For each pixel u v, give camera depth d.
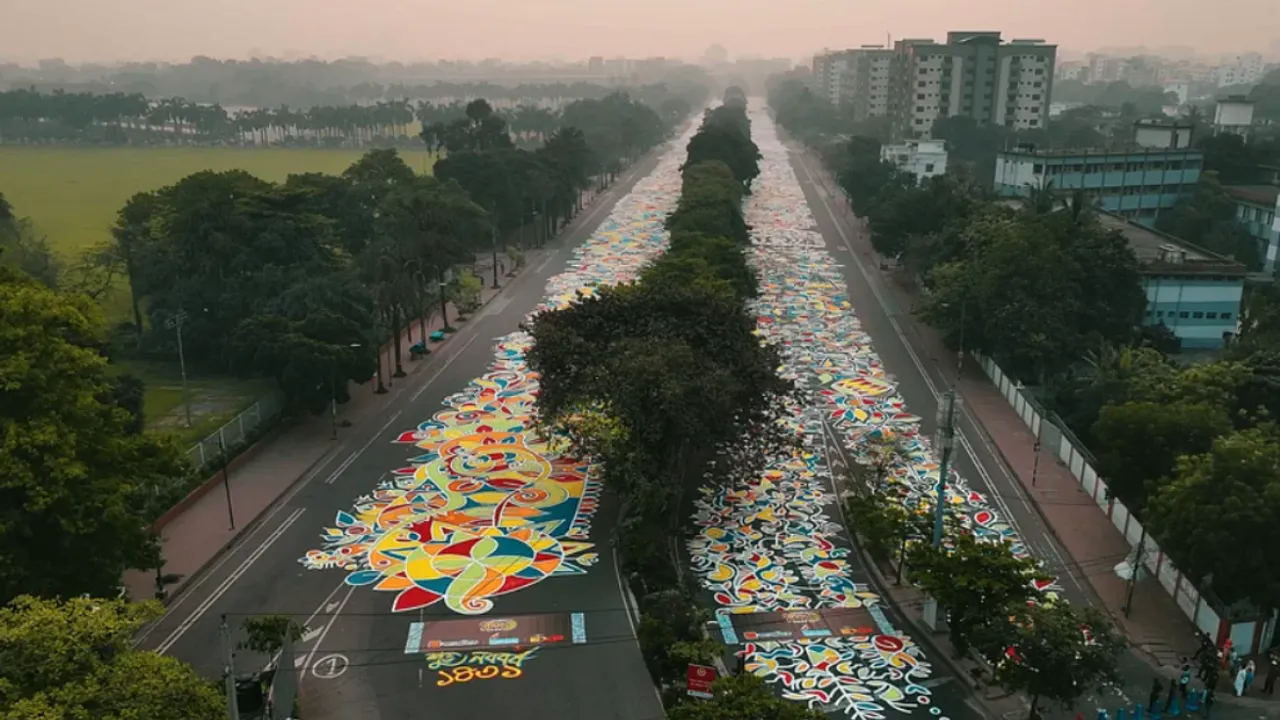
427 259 90.25
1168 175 140.38
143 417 64.31
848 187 158.38
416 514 58.59
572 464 65.94
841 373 84.62
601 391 53.66
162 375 84.94
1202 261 92.06
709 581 51.34
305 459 66.44
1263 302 80.44
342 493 61.41
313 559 53.16
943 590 41.06
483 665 43.41
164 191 98.62
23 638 27.81
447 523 57.47
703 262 85.12
